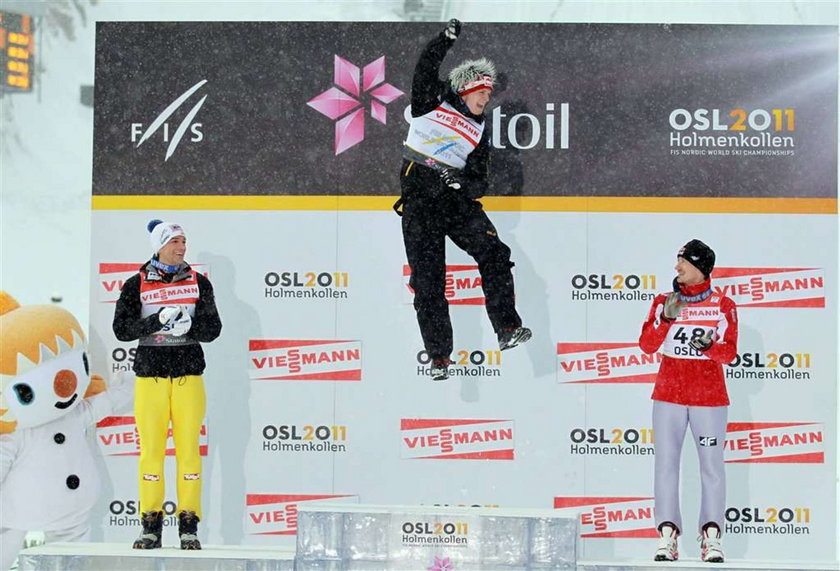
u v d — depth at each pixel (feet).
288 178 68.59
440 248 65.41
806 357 66.80
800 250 67.10
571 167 67.97
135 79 69.21
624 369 67.26
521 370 67.51
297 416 67.92
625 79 68.03
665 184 67.67
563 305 67.67
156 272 63.21
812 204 67.31
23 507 64.59
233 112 68.95
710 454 61.11
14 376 63.77
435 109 65.16
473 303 67.87
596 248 67.67
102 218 68.85
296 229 68.44
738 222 67.31
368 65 68.64
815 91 67.62
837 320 66.74
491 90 65.41
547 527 57.98
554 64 68.18
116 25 69.41
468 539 58.23
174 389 62.59
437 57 63.57
